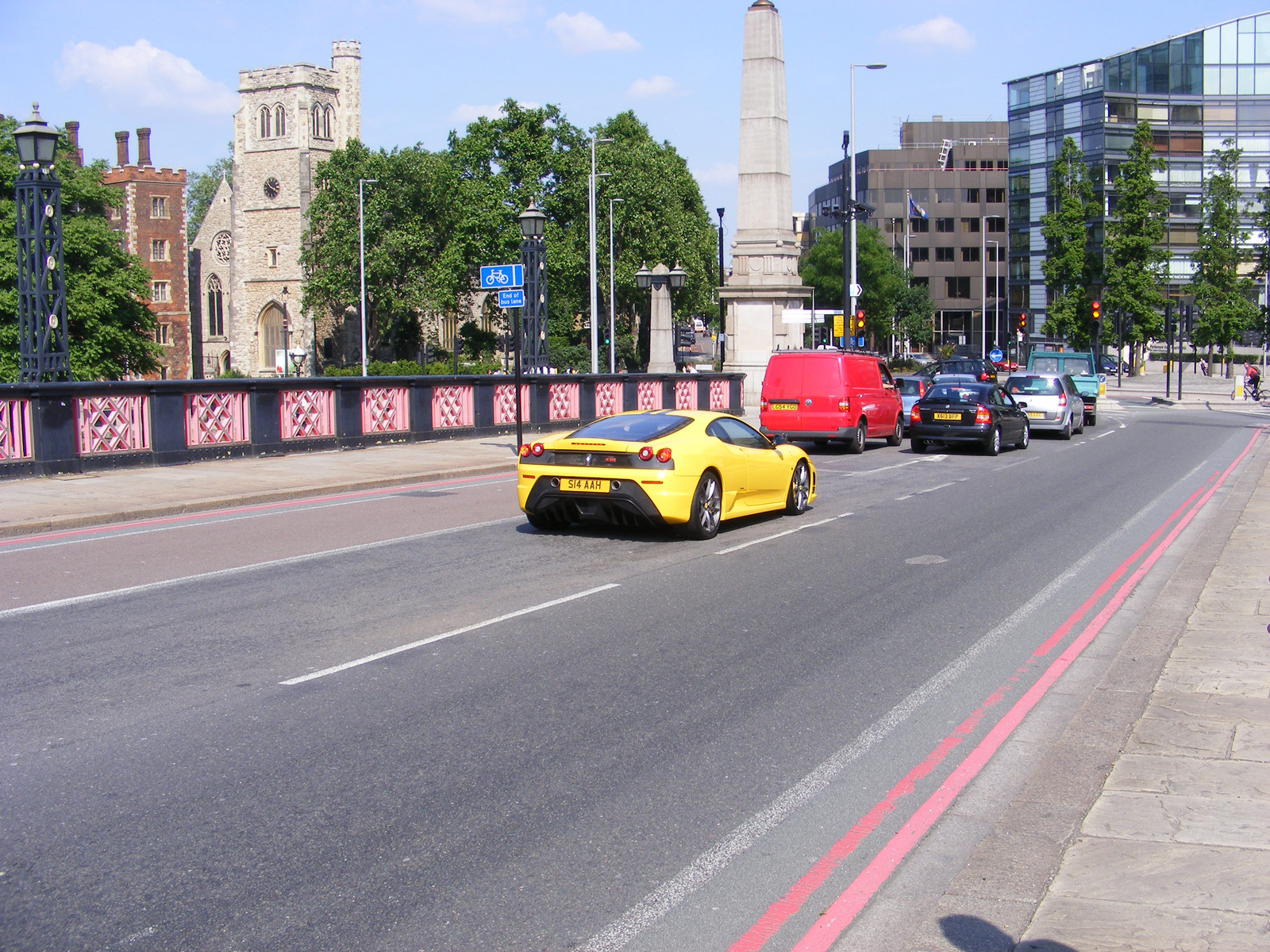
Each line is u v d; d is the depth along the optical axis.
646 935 3.92
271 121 93.94
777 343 38.44
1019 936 3.83
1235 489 17.94
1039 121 94.38
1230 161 73.62
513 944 3.85
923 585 10.12
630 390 30.69
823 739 5.98
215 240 102.00
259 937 3.88
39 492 15.30
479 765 5.53
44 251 17.89
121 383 18.00
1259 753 5.59
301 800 5.07
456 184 73.00
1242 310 71.88
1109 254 71.00
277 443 20.78
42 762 5.50
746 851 4.61
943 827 4.87
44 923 3.96
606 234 66.44
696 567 10.80
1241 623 8.48
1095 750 5.73
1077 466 21.86
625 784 5.32
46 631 8.12
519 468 12.71
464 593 9.49
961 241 133.62
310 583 9.89
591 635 8.09
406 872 4.38
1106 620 8.82
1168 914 3.92
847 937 3.89
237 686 6.78
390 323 82.31
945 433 24.64
